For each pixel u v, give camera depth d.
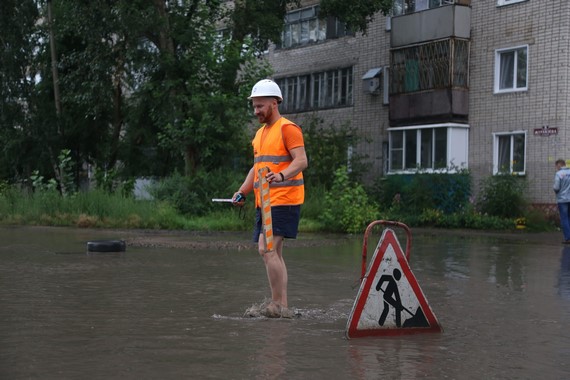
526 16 26.08
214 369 4.46
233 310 6.59
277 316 6.27
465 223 24.11
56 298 7.22
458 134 27.80
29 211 22.27
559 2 25.08
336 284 8.55
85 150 30.94
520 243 16.84
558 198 17.39
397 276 5.62
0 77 29.30
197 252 12.58
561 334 5.78
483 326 6.07
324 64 34.94
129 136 29.39
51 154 29.70
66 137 30.00
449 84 27.52
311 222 19.33
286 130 6.19
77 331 5.58
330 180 25.53
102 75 25.17
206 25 23.59
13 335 5.41
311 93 35.84
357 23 26.64
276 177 6.01
